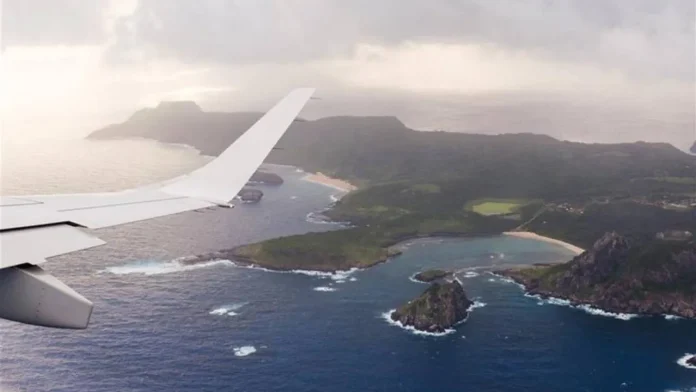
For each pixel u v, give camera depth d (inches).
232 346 4121.6
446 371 3905.0
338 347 4165.8
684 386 3767.2
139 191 1232.2
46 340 4035.4
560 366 4001.0
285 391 3622.0
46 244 919.7
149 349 4015.8
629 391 3703.3
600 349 4249.5
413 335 4389.8
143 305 4650.6
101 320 4347.9
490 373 3897.6
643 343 4360.2
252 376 3772.1
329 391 3617.1
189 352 4003.4
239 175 1243.2
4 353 3846.0
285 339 4252.0
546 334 4471.0
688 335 4471.0
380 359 4050.2
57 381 3580.2
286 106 1416.1
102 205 1136.2
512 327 4574.3
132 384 3597.4
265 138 1327.5
